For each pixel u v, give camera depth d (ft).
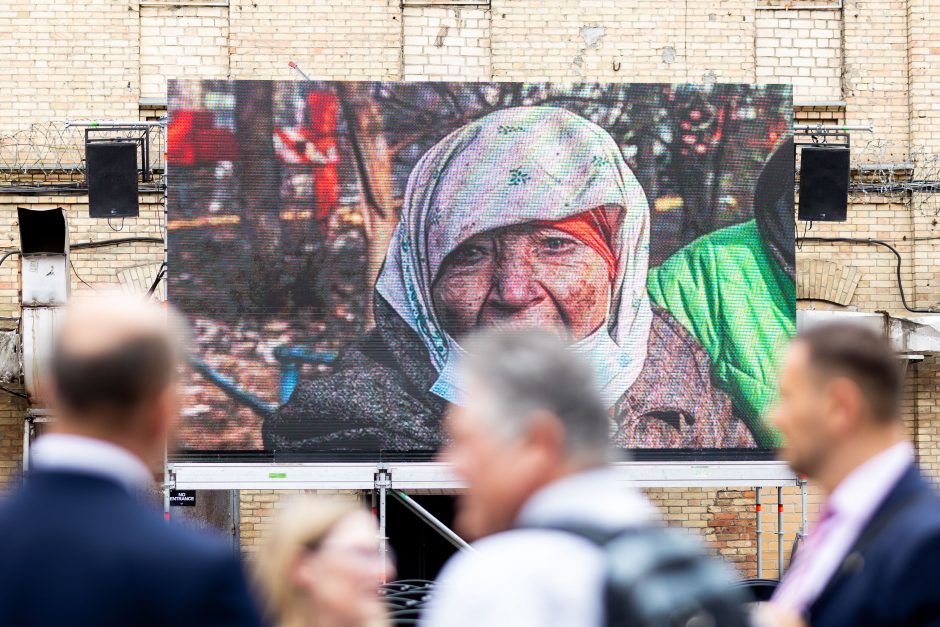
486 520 6.37
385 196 35.65
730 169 36.58
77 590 6.24
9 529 6.48
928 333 39.88
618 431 35.73
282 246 35.37
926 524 7.60
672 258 36.19
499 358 6.49
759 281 36.35
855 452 8.37
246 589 6.50
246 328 35.09
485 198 35.88
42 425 38.65
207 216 35.24
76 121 40.19
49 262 37.52
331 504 12.46
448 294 35.58
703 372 35.99
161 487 35.19
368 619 12.15
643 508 6.25
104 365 6.75
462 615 5.74
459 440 6.56
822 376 8.43
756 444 35.96
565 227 35.94
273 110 35.63
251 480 34.60
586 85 36.29
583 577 5.67
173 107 35.37
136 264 41.52
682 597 5.58
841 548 8.11
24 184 41.50
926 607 7.39
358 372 35.17
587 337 35.78
